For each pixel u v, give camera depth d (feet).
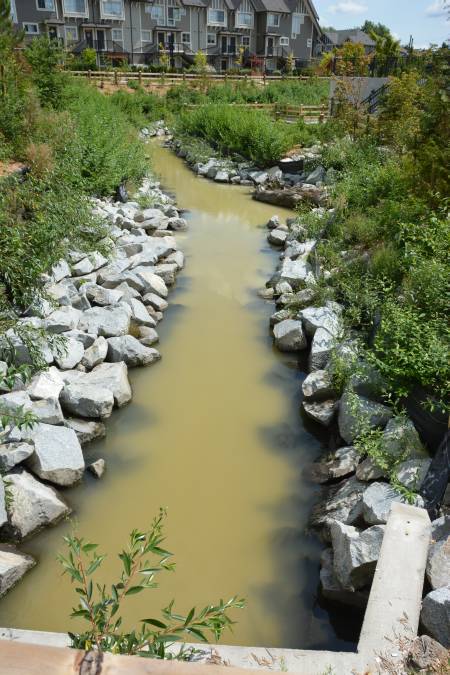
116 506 15.69
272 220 42.37
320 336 22.81
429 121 27.91
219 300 29.32
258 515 15.55
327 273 28.32
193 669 3.23
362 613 12.51
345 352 20.71
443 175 26.94
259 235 40.91
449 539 11.59
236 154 64.54
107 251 29.81
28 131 37.11
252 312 28.04
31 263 21.81
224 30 150.61
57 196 29.66
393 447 15.44
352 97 59.93
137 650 6.61
